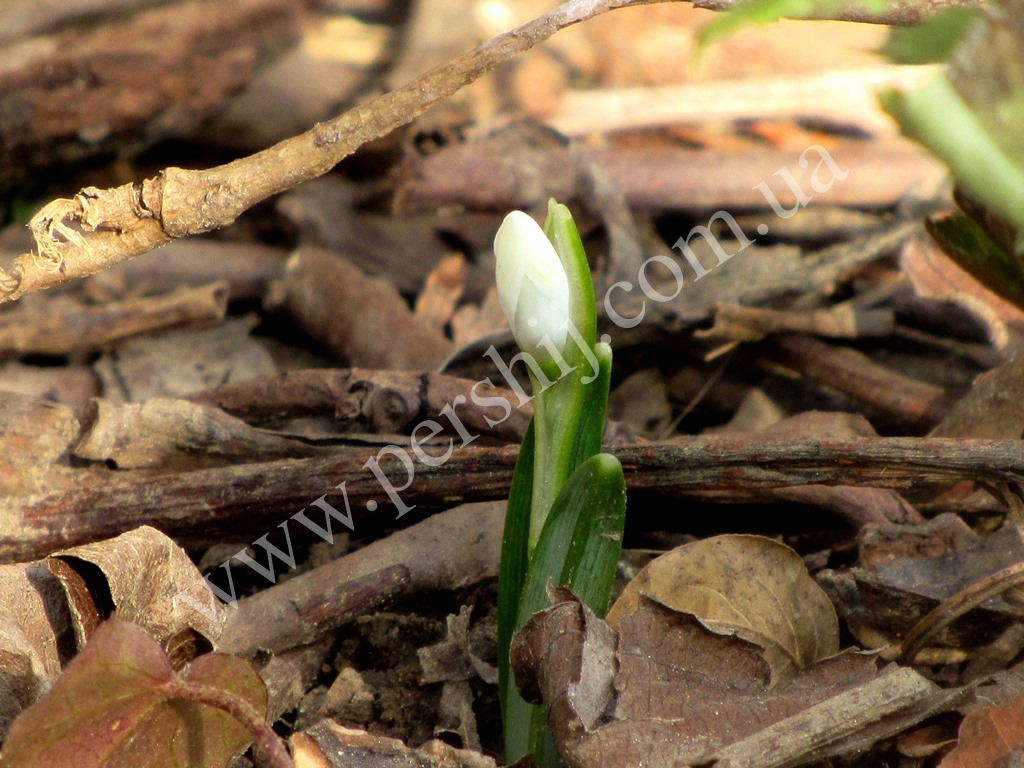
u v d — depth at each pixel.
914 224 0.52
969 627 0.40
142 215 0.38
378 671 0.42
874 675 0.38
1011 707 0.37
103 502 0.42
